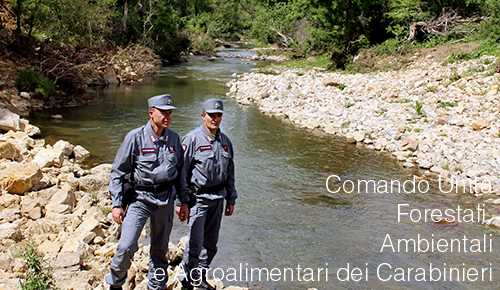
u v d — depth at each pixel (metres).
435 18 22.66
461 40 20.39
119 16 29.19
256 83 19.97
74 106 14.72
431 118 12.00
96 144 10.44
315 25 30.62
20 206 5.82
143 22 32.31
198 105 15.94
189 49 36.91
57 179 6.92
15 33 17.61
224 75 25.28
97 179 7.29
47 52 17.19
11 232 4.98
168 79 22.97
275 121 14.00
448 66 16.14
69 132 11.38
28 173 6.32
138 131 3.77
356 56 23.09
